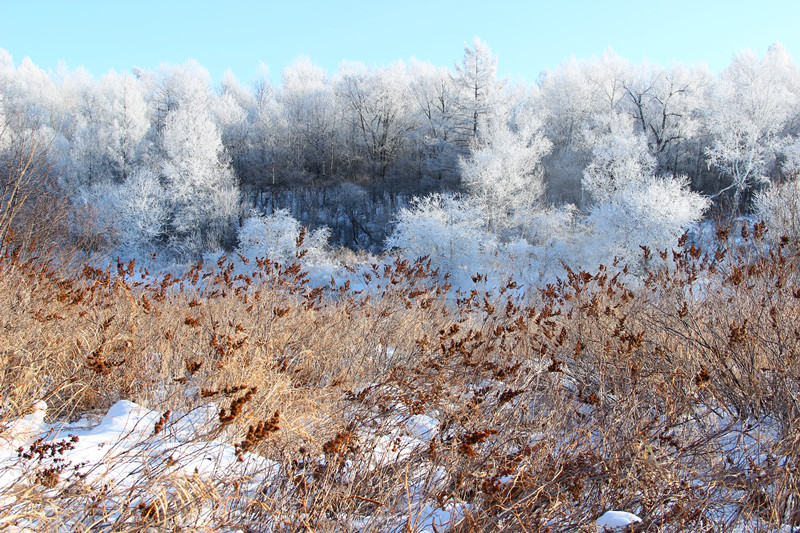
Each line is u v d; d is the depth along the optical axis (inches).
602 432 109.0
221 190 1239.5
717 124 1129.4
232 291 242.2
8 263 214.8
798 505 84.0
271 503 81.9
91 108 1673.2
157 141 1533.0
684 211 672.4
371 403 127.2
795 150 964.6
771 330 146.1
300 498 83.8
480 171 1053.2
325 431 113.4
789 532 79.8
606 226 699.4
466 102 1437.0
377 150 1733.5
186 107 1413.6
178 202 1191.6
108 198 1107.3
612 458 99.1
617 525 80.8
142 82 2033.7
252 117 1926.7
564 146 1496.1
